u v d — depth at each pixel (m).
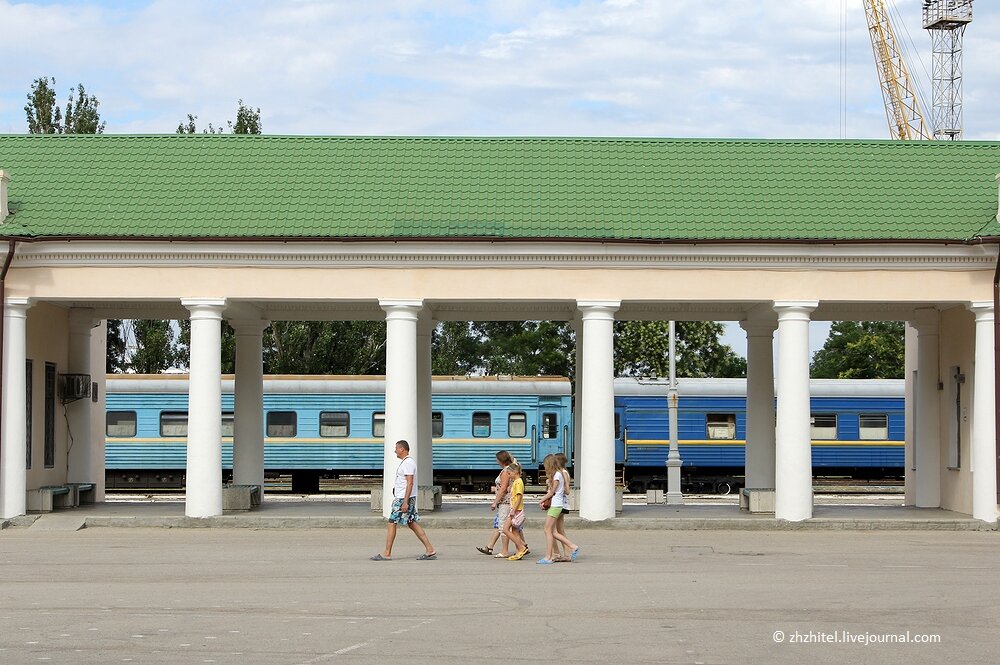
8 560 22.22
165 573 20.30
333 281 28.50
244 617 15.64
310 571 20.55
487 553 23.05
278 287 28.44
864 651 13.59
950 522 28.22
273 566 21.25
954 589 18.47
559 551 23.88
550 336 85.81
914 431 35.41
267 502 35.31
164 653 13.27
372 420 47.34
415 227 28.48
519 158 31.56
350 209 29.22
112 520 28.28
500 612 16.11
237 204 29.28
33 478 30.98
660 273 28.53
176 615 15.80
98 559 22.34
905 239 28.09
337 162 31.23
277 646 13.66
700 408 49.47
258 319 33.62
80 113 57.94
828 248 28.33
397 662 12.80
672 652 13.41
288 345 59.62
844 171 30.92
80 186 29.94
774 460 33.22
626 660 12.97
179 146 31.67
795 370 28.47
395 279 28.50
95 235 27.95
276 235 28.05
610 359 28.64
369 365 61.00
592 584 18.92
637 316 33.28
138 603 16.86
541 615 15.86
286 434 47.25
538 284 28.52
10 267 28.36
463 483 49.09
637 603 16.94
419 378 33.47
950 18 87.62
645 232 28.36
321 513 30.34
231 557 22.64
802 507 28.42
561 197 29.83
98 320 34.66
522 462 48.69
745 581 19.34
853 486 50.31
